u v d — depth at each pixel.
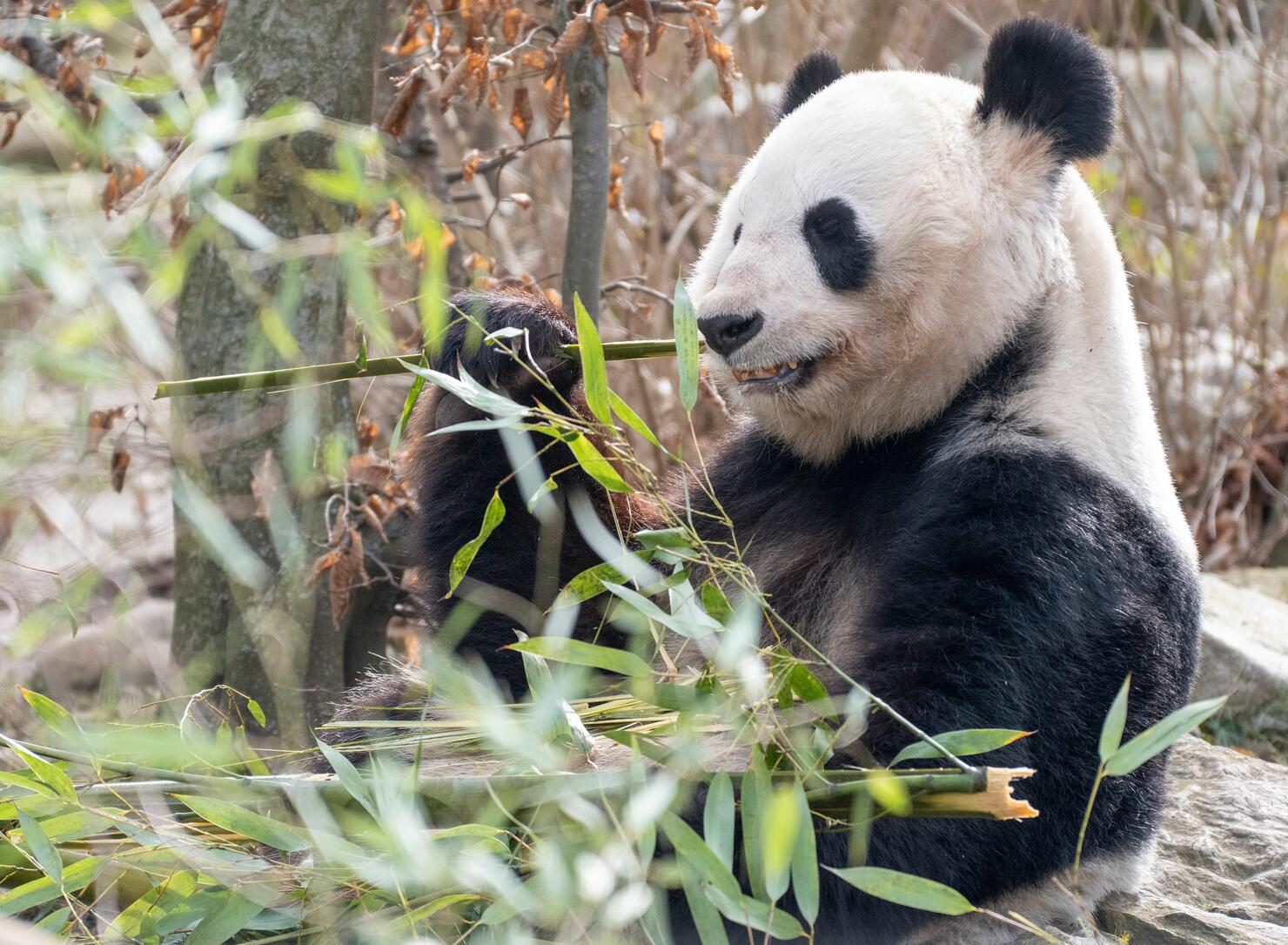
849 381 6.56
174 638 8.30
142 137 5.78
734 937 5.32
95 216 5.55
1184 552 6.49
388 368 6.16
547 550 6.83
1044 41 6.47
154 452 8.14
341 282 7.90
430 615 7.04
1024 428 6.16
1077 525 5.79
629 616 5.70
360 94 8.05
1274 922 6.59
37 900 5.04
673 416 12.93
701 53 8.60
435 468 6.96
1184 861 7.15
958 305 6.42
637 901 4.48
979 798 4.58
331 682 8.35
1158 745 4.50
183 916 5.18
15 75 5.86
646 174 13.88
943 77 7.03
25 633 5.88
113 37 8.38
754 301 6.39
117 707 7.21
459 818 5.16
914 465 6.64
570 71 8.41
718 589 5.38
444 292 7.81
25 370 4.77
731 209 7.00
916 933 5.70
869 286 6.40
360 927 4.99
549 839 4.91
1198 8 22.06
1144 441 6.43
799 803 4.55
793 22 15.81
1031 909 6.08
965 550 5.73
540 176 14.27
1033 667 5.47
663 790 4.57
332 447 7.31
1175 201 14.98
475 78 8.01
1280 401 15.13
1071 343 6.39
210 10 8.73
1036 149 6.51
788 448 7.16
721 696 5.13
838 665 5.77
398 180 6.46
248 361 7.52
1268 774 8.13
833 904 5.18
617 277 13.27
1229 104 19.38
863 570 6.56
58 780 4.91
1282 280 16.52
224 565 7.50
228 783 5.09
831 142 6.55
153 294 5.52
